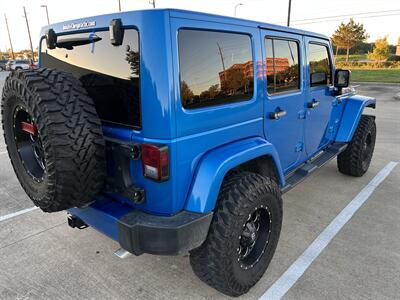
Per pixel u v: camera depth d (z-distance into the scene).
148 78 1.95
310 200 4.27
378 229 3.56
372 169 5.45
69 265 2.95
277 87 2.99
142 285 2.71
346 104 4.66
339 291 2.63
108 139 2.19
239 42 2.46
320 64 3.79
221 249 2.28
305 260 3.02
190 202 2.17
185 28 2.03
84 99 2.07
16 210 3.98
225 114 2.36
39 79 2.03
